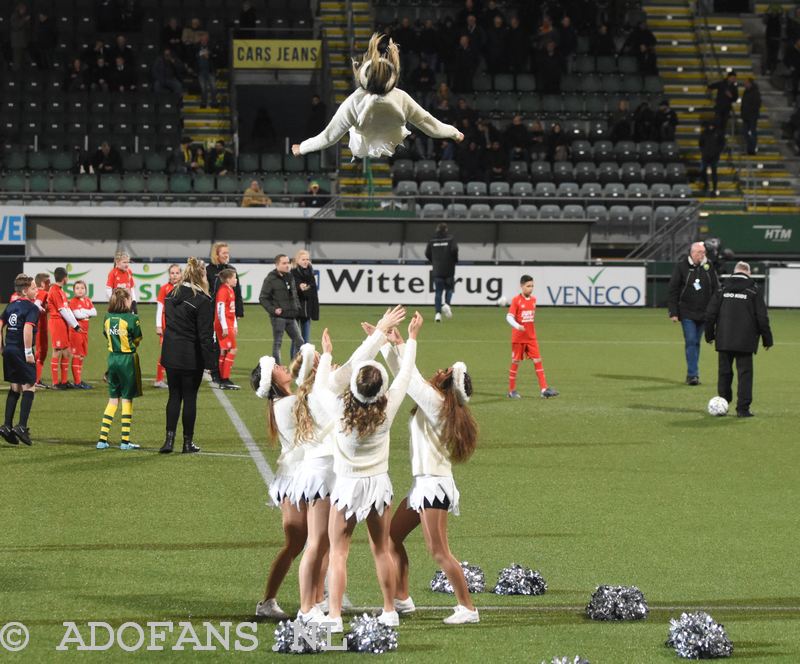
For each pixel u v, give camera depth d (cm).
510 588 1209
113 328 1906
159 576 1245
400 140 1019
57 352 2536
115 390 1925
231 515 1511
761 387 2698
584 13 5575
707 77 5669
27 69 5269
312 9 5756
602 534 1459
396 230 4397
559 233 4441
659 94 5462
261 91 5584
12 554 1320
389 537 1115
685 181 5019
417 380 1091
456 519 1527
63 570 1261
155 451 1908
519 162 4944
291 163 5047
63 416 2214
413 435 1104
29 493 1614
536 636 1068
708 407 2345
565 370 2917
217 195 4616
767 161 5319
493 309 4244
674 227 4634
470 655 1011
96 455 1869
